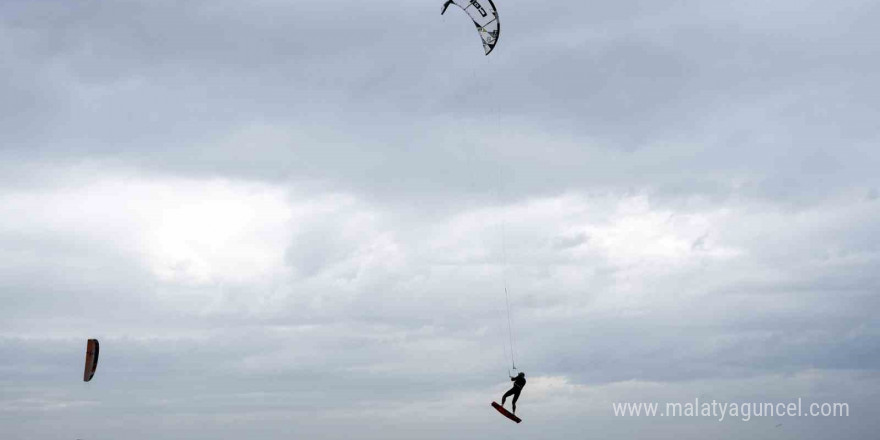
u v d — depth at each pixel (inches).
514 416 1877.5
